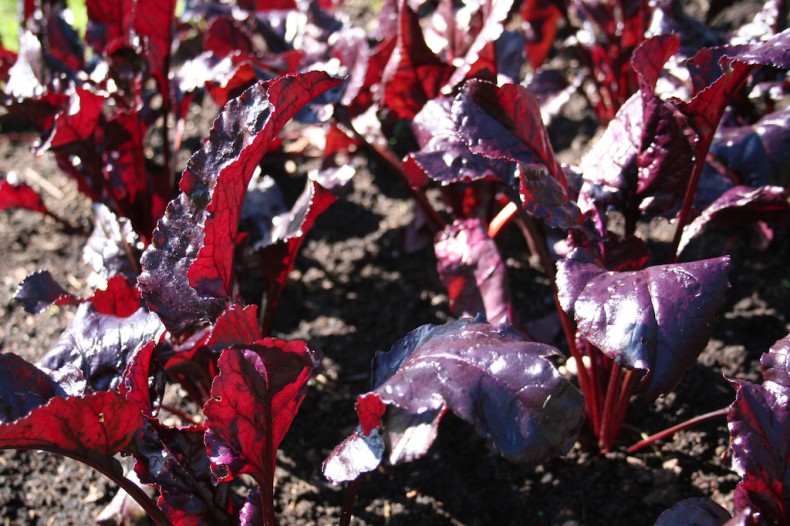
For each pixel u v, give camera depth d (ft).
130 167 3.94
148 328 3.08
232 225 2.93
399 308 3.96
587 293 2.93
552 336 3.75
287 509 3.40
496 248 3.53
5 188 4.02
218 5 4.71
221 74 3.81
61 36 4.17
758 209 3.41
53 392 2.97
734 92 3.01
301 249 4.22
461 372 2.73
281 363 2.77
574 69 5.14
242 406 2.81
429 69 3.68
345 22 4.46
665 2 3.87
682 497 3.30
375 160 4.72
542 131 3.12
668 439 3.44
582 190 3.28
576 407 2.71
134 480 3.17
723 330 3.74
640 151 3.27
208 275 2.96
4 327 4.01
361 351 3.83
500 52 3.83
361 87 3.89
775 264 3.94
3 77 4.35
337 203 4.47
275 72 3.83
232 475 2.86
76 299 3.31
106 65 4.04
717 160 3.57
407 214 4.35
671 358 2.81
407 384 2.73
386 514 3.38
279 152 4.79
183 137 5.03
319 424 3.62
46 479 3.53
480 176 3.24
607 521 3.29
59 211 4.57
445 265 3.57
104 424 2.82
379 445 2.80
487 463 3.47
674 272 2.90
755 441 2.86
